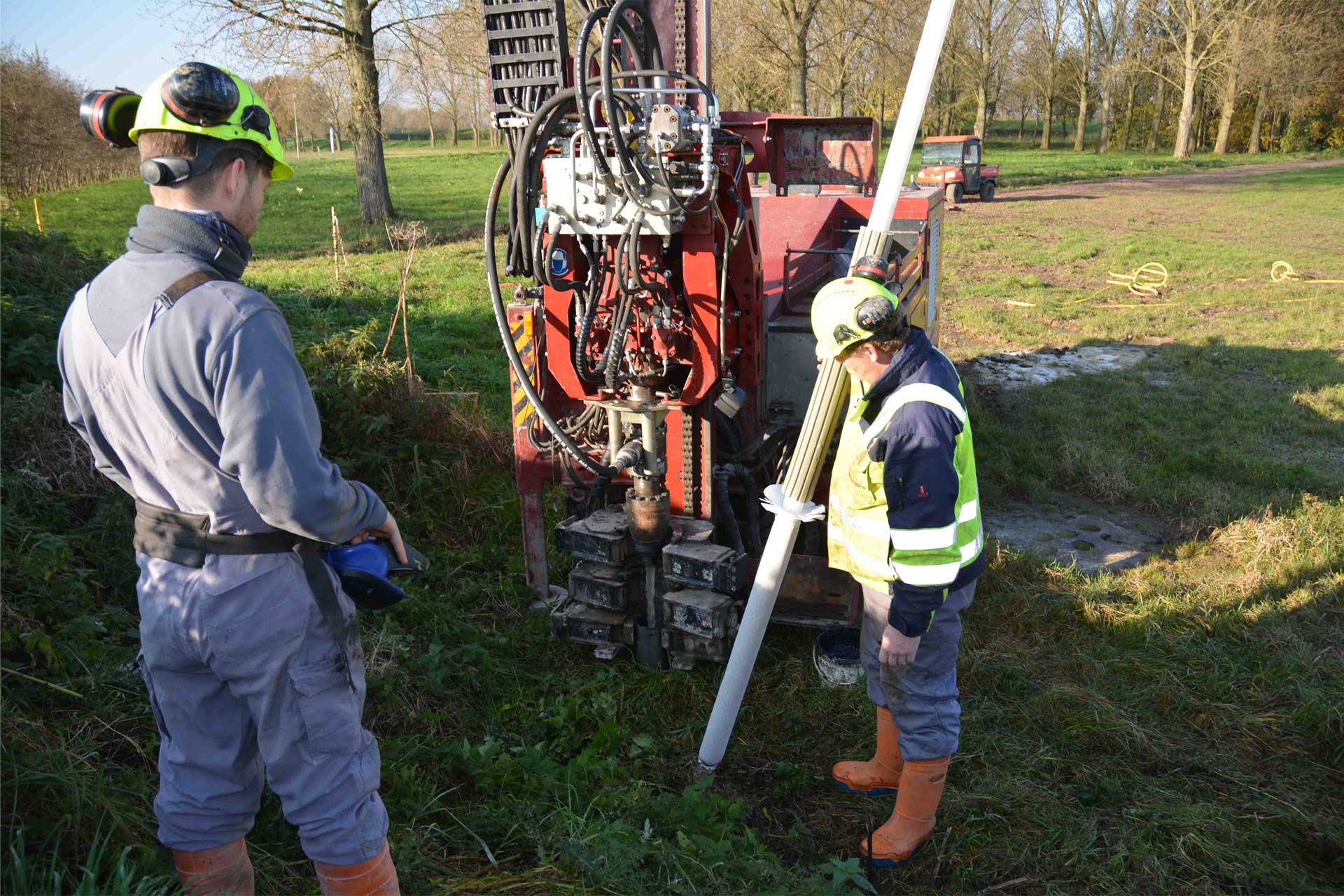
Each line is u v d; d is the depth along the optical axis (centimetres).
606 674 371
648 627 374
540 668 382
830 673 374
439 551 466
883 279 266
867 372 256
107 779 223
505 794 278
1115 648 420
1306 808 322
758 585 296
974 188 2622
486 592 429
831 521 290
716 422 384
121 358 155
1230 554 517
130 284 156
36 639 252
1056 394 798
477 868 242
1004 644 421
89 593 315
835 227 542
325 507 159
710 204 316
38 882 176
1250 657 408
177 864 183
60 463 386
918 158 3412
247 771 181
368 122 2167
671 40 386
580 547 366
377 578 178
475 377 745
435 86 2133
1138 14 5112
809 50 2905
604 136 303
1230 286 1315
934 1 252
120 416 160
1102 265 1504
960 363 916
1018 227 2019
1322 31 4834
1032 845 299
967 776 332
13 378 454
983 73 4934
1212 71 5075
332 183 3641
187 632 163
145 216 158
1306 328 1041
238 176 162
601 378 357
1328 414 751
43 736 227
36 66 2386
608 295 342
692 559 350
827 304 256
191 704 173
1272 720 366
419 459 530
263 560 164
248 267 1456
